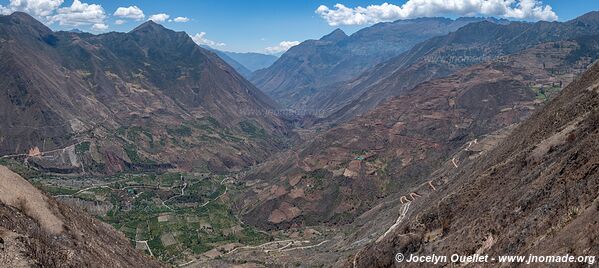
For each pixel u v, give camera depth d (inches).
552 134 2760.8
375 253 2733.8
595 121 2261.3
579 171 1721.2
